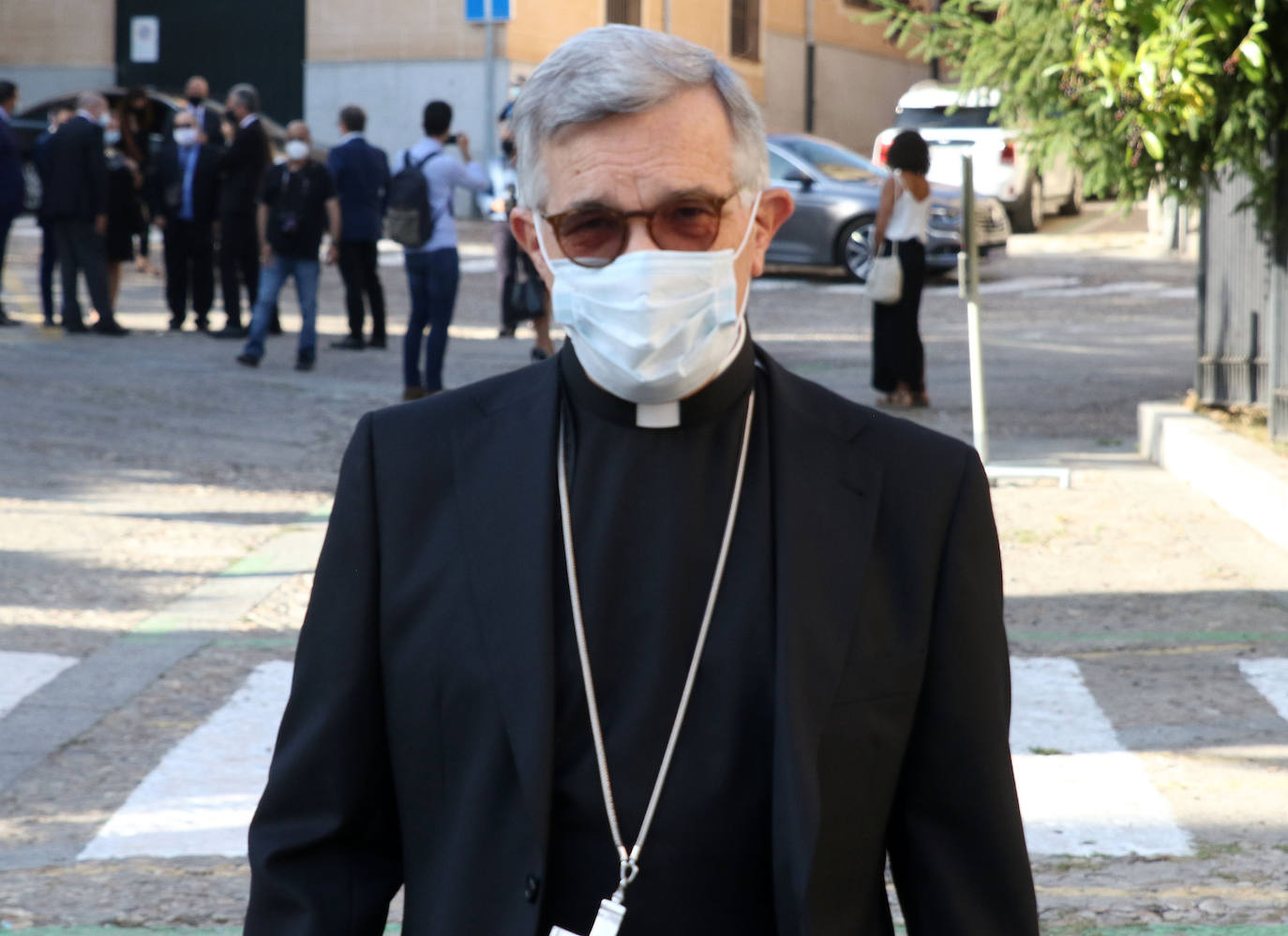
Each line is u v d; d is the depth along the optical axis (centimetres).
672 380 192
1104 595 706
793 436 197
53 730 533
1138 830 448
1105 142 934
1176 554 775
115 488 916
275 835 198
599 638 191
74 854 436
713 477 197
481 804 189
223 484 939
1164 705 558
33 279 2050
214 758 511
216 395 1243
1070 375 1414
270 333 1653
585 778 189
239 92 1602
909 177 1205
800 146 2252
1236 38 872
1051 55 906
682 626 191
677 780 187
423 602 195
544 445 197
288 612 684
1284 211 938
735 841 187
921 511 194
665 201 190
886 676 189
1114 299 2023
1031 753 514
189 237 1631
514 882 186
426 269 1223
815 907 182
